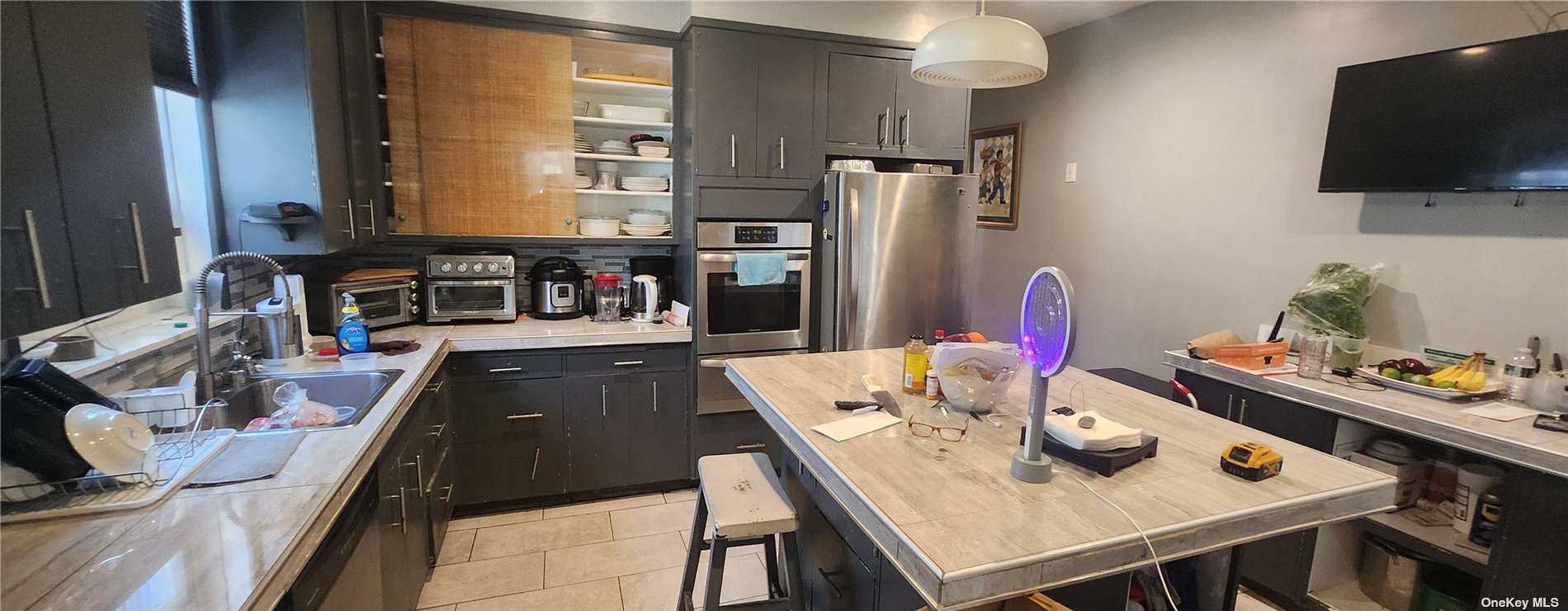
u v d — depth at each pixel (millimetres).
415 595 2041
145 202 1247
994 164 4582
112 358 1530
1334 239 2670
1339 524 2240
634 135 3223
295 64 2072
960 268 3312
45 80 983
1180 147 3283
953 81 2084
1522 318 2166
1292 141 2789
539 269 3176
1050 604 1313
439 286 2963
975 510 1175
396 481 1816
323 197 2168
